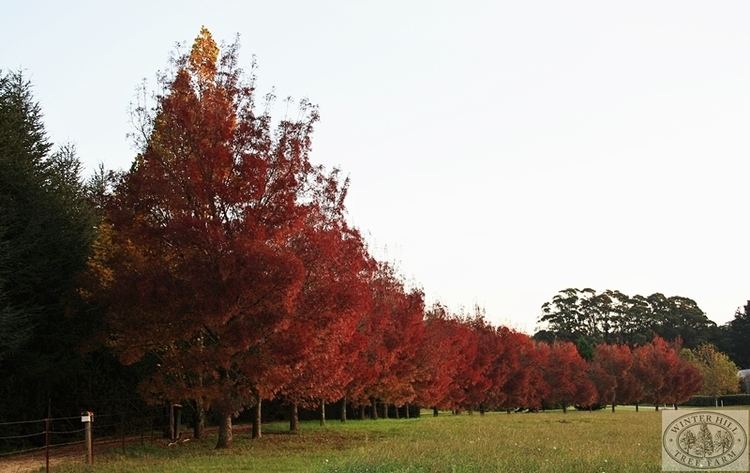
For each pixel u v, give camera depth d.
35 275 32.44
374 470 18.09
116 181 28.41
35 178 34.03
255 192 26.67
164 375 29.56
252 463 22.48
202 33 28.78
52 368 32.88
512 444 26.44
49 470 21.84
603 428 40.53
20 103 35.62
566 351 86.12
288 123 28.56
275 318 25.92
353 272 31.34
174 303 25.75
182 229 25.91
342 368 31.73
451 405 67.06
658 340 100.44
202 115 27.36
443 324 61.09
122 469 21.52
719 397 112.06
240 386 28.53
